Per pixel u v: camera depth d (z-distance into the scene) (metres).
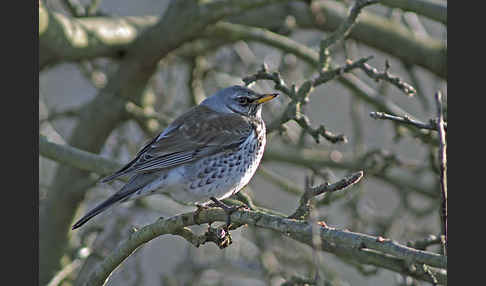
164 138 8.82
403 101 15.66
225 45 14.20
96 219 13.26
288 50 12.68
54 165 14.83
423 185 12.88
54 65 13.09
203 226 13.75
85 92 15.34
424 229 12.74
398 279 11.02
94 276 7.46
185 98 15.15
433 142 11.07
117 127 12.94
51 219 12.80
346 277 13.92
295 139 14.09
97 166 9.78
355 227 12.19
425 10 11.01
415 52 13.32
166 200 13.45
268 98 9.42
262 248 12.31
